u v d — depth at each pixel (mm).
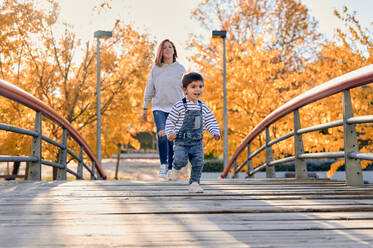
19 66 11273
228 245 1646
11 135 10680
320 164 21078
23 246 1618
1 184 4082
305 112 9680
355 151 3992
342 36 9406
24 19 10789
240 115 11773
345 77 3824
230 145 12953
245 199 2951
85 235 1807
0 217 2219
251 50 11750
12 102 10789
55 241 1697
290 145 9961
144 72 12469
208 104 11656
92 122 13016
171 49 5281
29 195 3131
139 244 1655
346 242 1690
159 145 5277
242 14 17422
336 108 8992
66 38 11586
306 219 2193
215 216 2287
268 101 11102
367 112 8672
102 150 13656
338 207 2520
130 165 34062
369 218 2217
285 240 1728
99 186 3902
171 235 1813
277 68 11656
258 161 11727
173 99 5273
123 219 2184
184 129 3486
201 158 3461
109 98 12664
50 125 11523
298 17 17641
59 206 2596
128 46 12891
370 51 8953
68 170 6617
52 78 11172
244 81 11172
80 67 12531
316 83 10555
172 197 3025
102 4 11805
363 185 3988
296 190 3504
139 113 13133
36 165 4859
